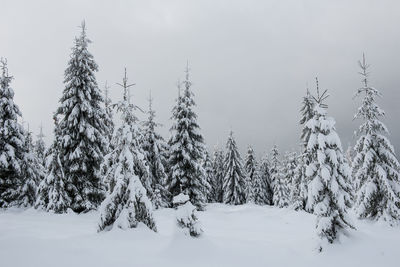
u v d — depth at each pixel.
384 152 18.08
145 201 11.66
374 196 17.97
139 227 11.26
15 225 13.51
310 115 28.53
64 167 19.55
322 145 11.91
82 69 21.03
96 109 21.69
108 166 12.42
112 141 12.63
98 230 11.27
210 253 9.48
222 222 21.56
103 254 8.48
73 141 19.78
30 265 7.12
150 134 29.08
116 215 11.55
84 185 19.53
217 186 57.31
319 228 11.30
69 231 12.83
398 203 17.44
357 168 19.17
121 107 12.61
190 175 27.14
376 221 17.53
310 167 12.40
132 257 8.57
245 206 31.28
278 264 9.45
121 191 11.70
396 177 17.69
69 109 20.48
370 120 18.72
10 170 22.02
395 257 9.97
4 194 21.81
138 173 13.02
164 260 8.66
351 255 10.25
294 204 28.55
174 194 27.62
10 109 22.61
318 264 9.77
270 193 57.88
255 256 9.77
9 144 22.33
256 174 54.84
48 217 16.70
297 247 11.55
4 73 23.12
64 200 18.50
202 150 28.80
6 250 7.84
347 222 11.59
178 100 29.39
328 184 11.70
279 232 17.23
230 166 48.22
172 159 28.16
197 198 27.31
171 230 15.49
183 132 28.28
